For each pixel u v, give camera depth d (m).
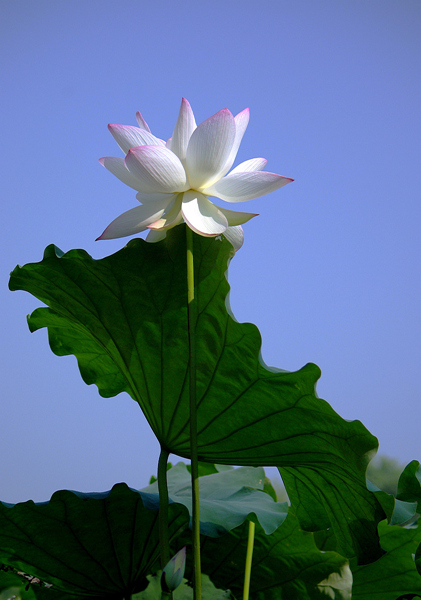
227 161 1.70
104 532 1.74
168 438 1.74
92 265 1.69
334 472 1.71
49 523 1.72
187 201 1.68
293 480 1.79
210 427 1.72
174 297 1.70
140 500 1.72
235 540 1.78
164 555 1.68
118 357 1.75
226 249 1.68
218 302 1.68
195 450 1.65
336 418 1.65
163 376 1.72
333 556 1.78
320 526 1.81
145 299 1.70
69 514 1.71
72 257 1.69
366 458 1.65
